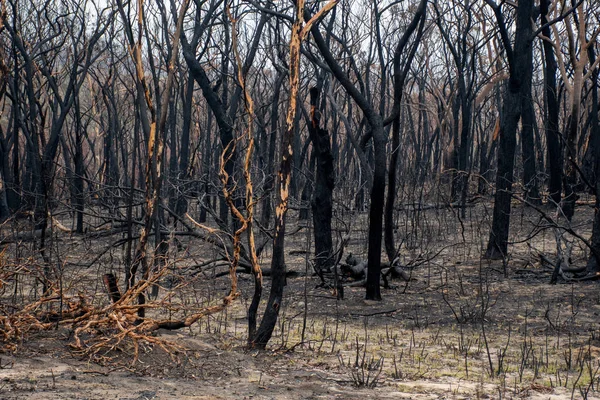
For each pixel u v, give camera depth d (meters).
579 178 26.64
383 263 13.95
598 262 13.98
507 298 12.45
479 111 34.56
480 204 26.09
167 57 20.31
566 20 20.38
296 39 7.91
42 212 14.52
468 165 36.69
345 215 21.20
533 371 7.38
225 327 9.40
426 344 8.86
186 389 5.88
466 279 14.47
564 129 30.80
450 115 34.50
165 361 6.90
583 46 20.36
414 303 12.06
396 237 19.59
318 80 25.39
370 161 26.02
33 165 19.44
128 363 6.64
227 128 16.61
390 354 8.16
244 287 13.46
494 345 8.79
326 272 13.62
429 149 35.25
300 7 7.93
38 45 20.20
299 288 13.59
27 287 11.46
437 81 40.22
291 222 23.61
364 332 9.66
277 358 7.64
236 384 6.24
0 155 21.83
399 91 13.52
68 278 10.45
